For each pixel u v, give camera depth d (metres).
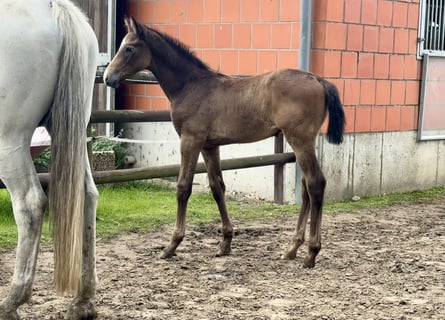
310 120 5.13
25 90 3.32
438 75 9.02
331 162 7.81
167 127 8.85
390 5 8.23
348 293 4.52
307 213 5.42
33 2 3.38
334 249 5.75
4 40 3.27
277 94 5.17
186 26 8.66
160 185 8.54
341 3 7.63
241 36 8.14
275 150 7.62
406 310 4.18
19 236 3.41
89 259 3.67
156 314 3.99
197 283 4.68
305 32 7.47
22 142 3.38
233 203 7.73
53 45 3.36
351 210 7.51
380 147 8.38
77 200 3.35
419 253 5.68
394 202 8.09
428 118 8.98
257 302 4.28
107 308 4.07
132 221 6.54
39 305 4.08
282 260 5.36
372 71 8.12
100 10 8.73
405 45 8.50
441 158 9.27
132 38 5.47
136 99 9.24
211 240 5.99
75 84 3.39
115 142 8.69
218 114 5.40
